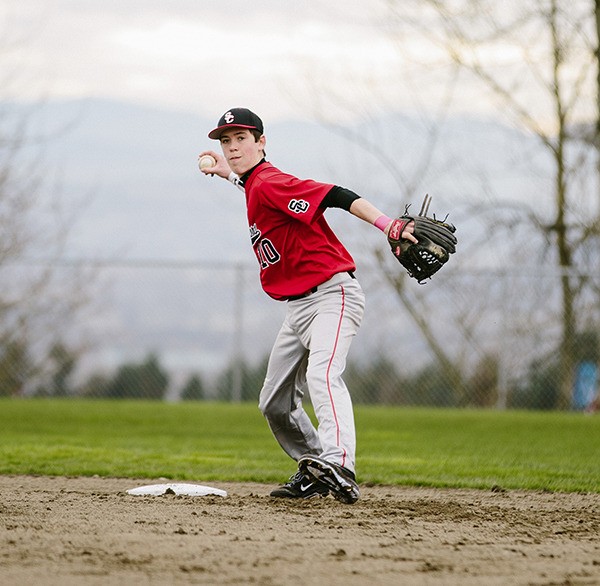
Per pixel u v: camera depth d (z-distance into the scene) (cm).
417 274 1705
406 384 5784
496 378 5703
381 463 2702
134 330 5894
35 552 1257
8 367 5706
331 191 1731
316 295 1784
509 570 1214
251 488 2144
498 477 2412
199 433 3722
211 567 1194
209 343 5891
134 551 1275
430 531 1488
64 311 5766
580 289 5647
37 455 2772
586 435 3816
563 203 6412
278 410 1897
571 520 1647
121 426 3966
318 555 1276
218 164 1955
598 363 5638
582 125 6462
